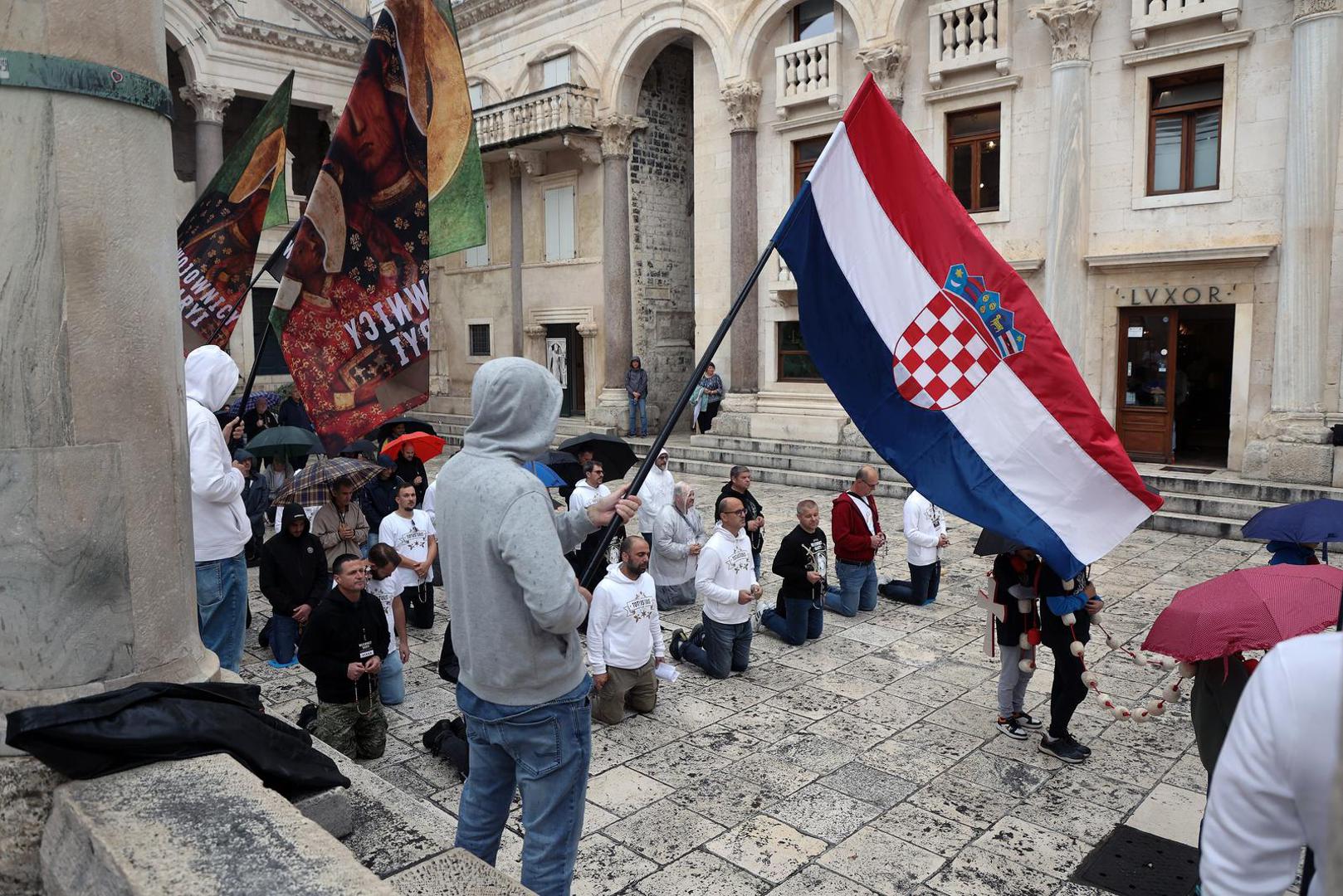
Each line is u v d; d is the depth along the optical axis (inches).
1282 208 555.2
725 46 812.6
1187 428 729.6
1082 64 615.5
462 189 232.5
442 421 1084.5
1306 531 216.8
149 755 117.0
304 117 1130.0
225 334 303.4
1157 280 605.3
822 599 345.7
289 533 321.7
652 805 225.8
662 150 965.8
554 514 120.0
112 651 122.0
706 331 865.5
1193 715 174.7
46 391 116.3
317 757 134.1
